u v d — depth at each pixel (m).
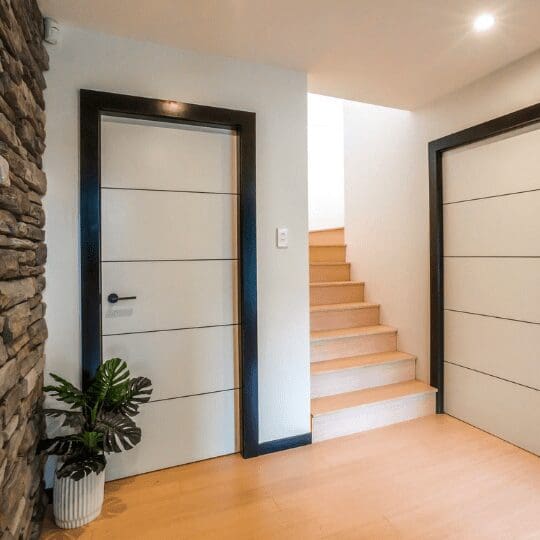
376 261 3.45
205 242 2.18
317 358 2.91
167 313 2.11
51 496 1.82
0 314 1.17
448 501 1.84
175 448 2.14
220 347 2.23
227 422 2.27
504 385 2.38
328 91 2.59
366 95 2.67
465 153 2.59
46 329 1.78
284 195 2.30
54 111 1.82
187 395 2.16
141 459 2.07
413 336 3.04
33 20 1.59
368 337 3.09
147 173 2.04
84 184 1.85
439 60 2.19
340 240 4.01
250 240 2.19
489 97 2.36
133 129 2.01
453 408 2.76
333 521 1.71
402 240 3.13
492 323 2.44
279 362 2.31
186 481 2.01
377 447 2.35
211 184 2.19
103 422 1.68
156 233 2.07
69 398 1.70
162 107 1.99
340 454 2.28
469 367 2.62
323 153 4.61
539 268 2.16
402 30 1.90
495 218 2.40
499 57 2.16
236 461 2.20
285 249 2.31
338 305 3.37
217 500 1.86
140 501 1.85
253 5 1.69
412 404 2.74
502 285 2.37
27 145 1.50
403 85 2.51
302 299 2.36
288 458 2.24
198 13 1.75
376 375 2.88
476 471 2.08
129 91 1.95
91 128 1.86
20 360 1.35
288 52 2.10
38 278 1.68
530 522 1.69
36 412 1.61
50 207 1.82
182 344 2.14
